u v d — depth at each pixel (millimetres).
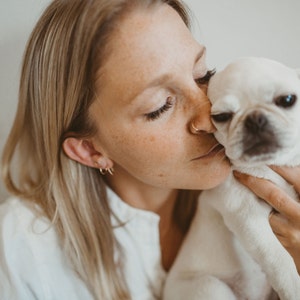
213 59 1293
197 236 1086
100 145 941
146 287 1086
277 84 824
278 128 817
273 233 922
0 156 1343
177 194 1154
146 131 835
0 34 1241
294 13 1224
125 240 1077
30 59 963
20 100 1040
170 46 783
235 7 1229
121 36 789
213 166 899
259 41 1266
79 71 858
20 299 978
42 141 1025
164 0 880
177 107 834
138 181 1037
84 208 1037
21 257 996
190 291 1010
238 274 1053
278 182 950
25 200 1080
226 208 959
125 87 794
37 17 1195
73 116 926
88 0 848
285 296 869
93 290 1043
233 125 846
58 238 1039
